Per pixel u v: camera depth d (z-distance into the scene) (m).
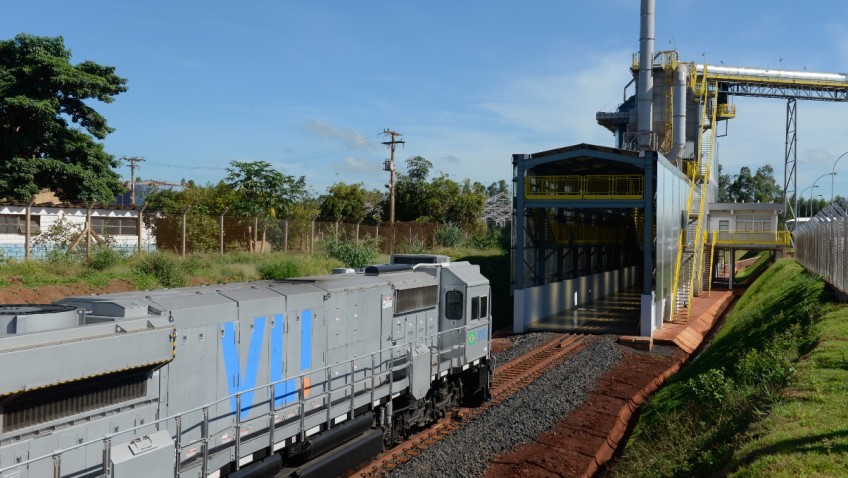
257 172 41.19
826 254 22.75
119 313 8.66
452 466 12.88
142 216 27.88
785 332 17.67
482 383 17.42
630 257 55.09
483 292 17.36
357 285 13.84
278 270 26.88
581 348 25.78
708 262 50.59
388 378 13.84
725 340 22.53
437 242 49.12
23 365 7.05
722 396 13.66
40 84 26.72
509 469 12.88
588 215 42.03
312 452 11.53
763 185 107.38
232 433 10.34
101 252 23.22
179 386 9.56
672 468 11.33
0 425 7.11
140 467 7.94
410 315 15.62
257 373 11.17
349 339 13.52
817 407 10.22
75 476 7.87
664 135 46.75
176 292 10.49
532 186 31.83
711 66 49.88
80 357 7.66
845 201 19.56
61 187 27.75
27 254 21.84
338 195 60.31
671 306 33.25
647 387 20.06
